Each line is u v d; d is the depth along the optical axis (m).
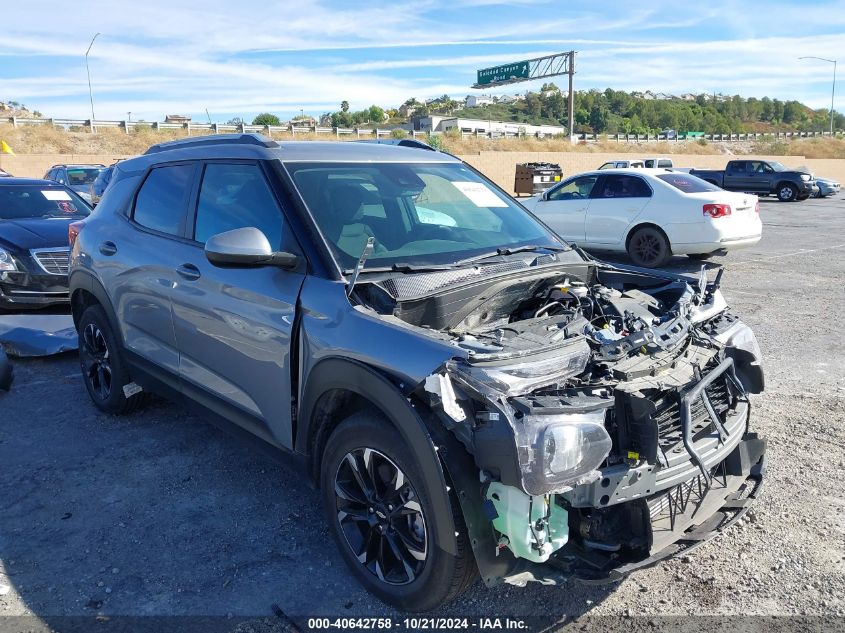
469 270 3.29
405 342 2.67
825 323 7.55
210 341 3.66
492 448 2.40
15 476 4.07
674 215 11.02
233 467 4.19
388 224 3.55
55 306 7.93
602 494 2.52
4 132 36.44
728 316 3.62
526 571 2.61
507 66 55.94
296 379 3.16
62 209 8.94
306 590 3.06
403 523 2.81
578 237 12.20
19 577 3.13
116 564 3.23
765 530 3.54
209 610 2.93
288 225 3.33
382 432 2.75
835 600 3.00
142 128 41.41
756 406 5.15
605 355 2.82
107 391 4.89
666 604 2.98
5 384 5.40
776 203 27.25
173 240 4.02
